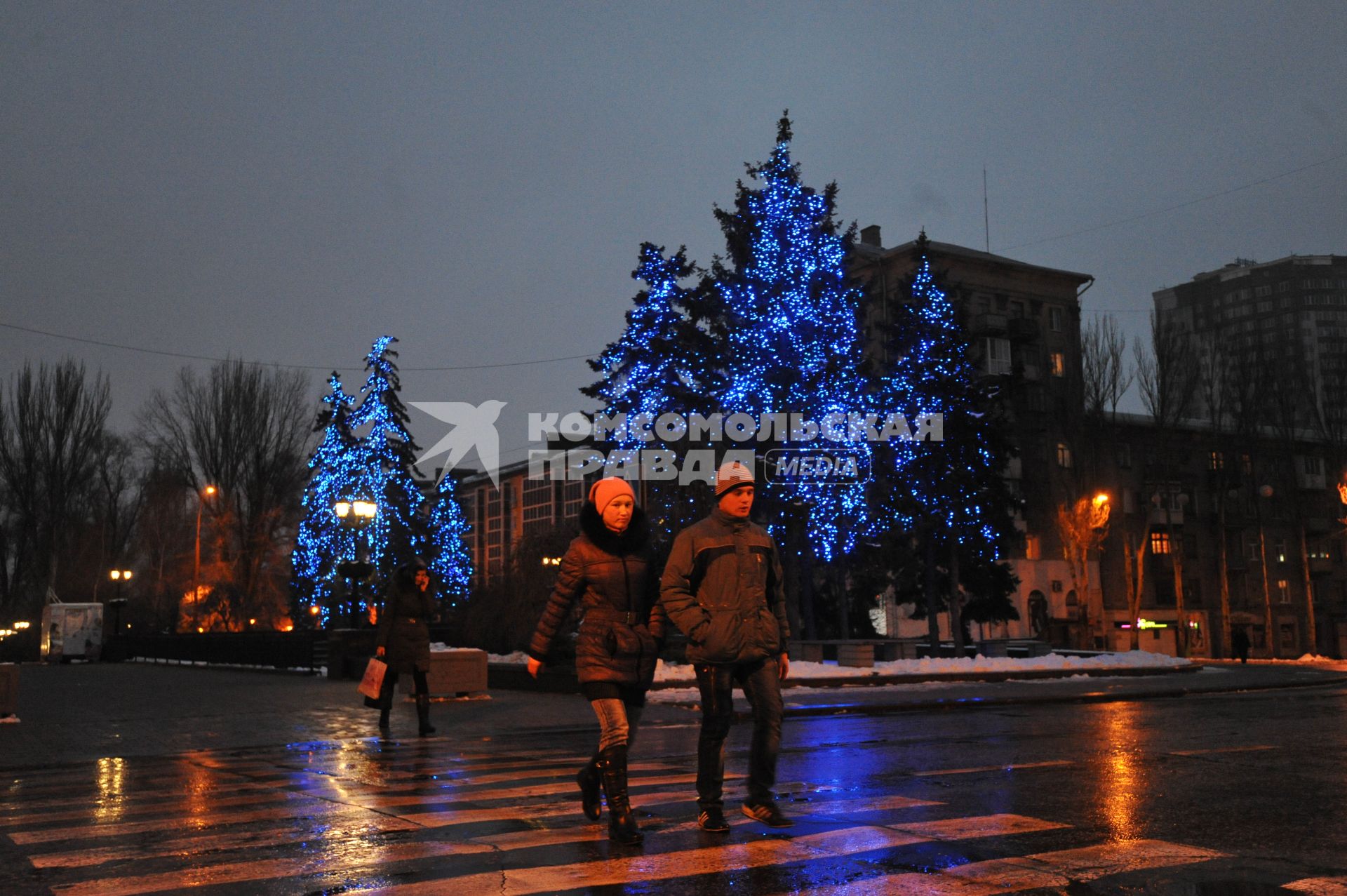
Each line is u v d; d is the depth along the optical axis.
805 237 29.86
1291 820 6.48
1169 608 62.50
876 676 22.09
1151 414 54.97
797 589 31.61
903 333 32.31
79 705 17.06
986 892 4.69
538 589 32.59
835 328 29.78
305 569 47.78
